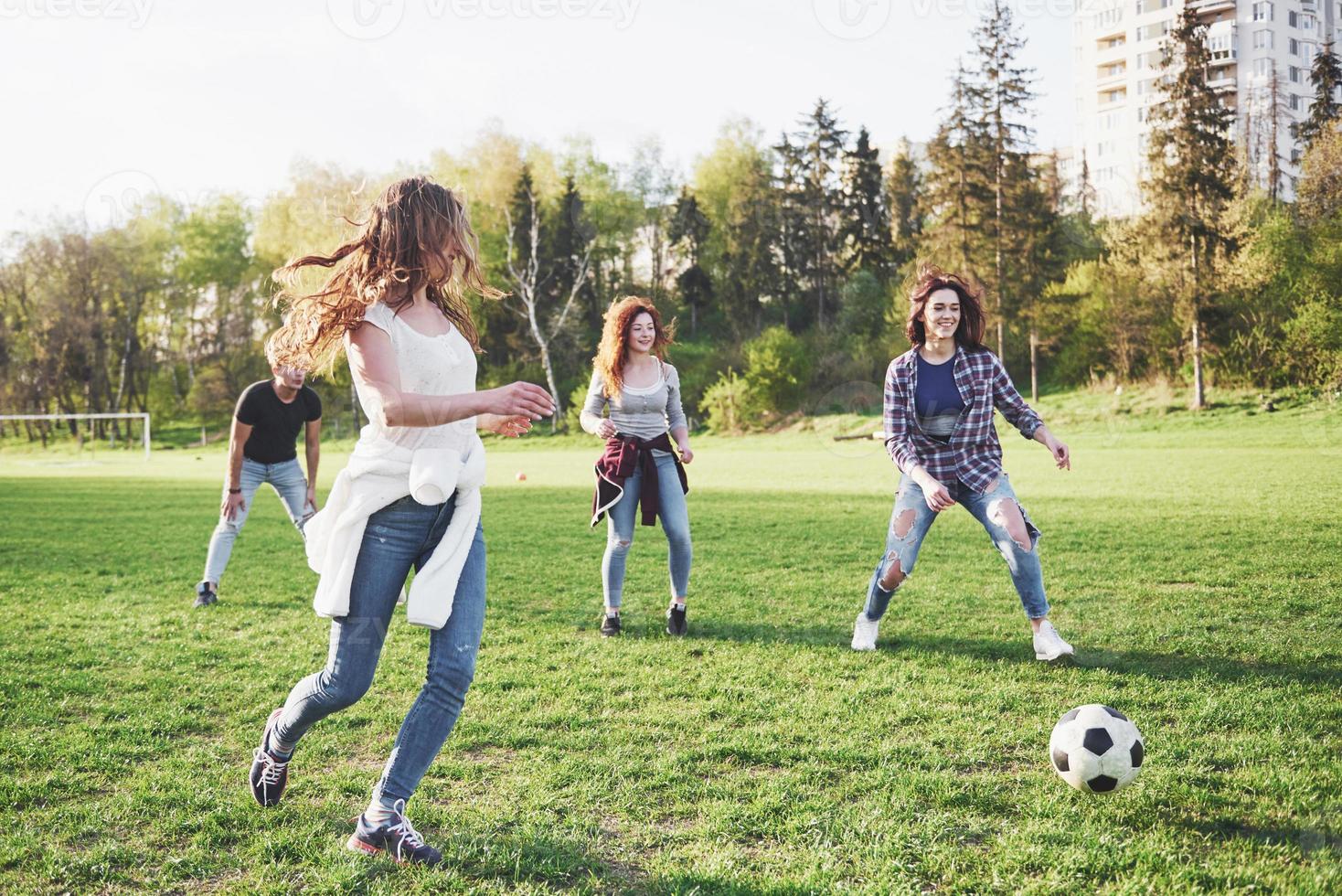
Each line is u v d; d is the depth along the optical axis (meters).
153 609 5.21
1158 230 14.31
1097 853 2.11
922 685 3.51
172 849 2.25
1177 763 2.65
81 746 2.95
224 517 5.36
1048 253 26.52
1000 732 2.96
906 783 2.55
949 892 1.99
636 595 5.46
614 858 2.19
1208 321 14.21
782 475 15.68
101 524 9.81
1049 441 3.83
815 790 2.54
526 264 38.88
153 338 43.31
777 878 2.05
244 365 41.06
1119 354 19.78
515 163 39.75
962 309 3.88
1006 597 5.10
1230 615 4.45
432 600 2.18
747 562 6.54
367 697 3.46
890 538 3.97
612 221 44.78
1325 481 10.22
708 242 47.22
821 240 45.19
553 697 3.45
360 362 2.12
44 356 39.84
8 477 19.31
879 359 32.53
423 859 2.15
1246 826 2.26
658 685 3.58
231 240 43.28
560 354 38.59
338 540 2.17
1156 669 3.62
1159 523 7.58
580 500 11.77
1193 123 12.18
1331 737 2.83
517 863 2.13
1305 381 13.55
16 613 5.12
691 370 36.72
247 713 3.30
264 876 2.10
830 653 4.02
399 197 2.15
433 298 2.29
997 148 28.12
